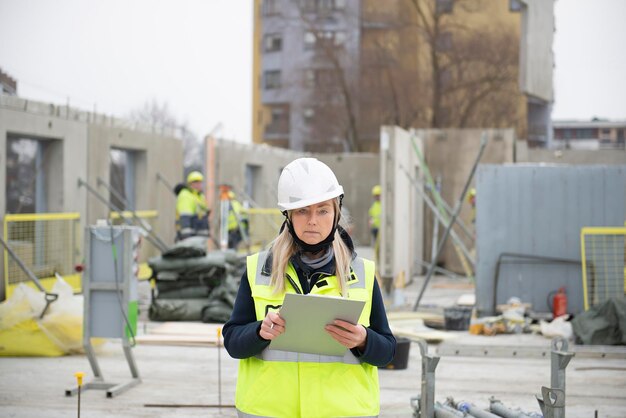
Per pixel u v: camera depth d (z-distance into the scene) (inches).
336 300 145.4
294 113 2359.7
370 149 2110.0
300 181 158.7
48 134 652.1
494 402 269.0
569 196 571.8
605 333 474.6
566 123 2262.6
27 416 317.4
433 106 1958.7
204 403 338.0
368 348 154.3
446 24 1953.7
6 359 430.9
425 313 589.0
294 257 161.5
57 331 438.0
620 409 336.5
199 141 1681.8
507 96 1936.5
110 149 756.6
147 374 395.9
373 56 2073.1
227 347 159.5
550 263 572.7
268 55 2439.7
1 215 584.1
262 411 157.1
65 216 673.0
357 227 1366.9
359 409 156.7
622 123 2234.3
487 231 577.6
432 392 259.0
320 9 2274.9
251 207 1111.6
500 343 483.5
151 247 838.5
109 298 366.3
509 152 951.6
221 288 556.7
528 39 805.9
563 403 213.2
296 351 153.8
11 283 593.9
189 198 707.4
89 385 365.1
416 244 954.1
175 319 556.4
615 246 563.8
